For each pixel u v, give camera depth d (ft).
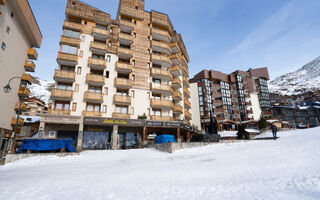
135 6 114.62
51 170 34.53
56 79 86.74
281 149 41.29
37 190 16.94
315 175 19.79
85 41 96.73
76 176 26.08
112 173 28.76
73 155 57.57
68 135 84.69
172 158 47.75
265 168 26.43
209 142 65.21
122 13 109.19
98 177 24.97
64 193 15.72
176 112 115.14
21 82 93.76
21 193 15.76
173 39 126.00
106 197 14.38
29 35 97.91
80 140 79.36
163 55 115.75
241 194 14.55
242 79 221.46
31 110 107.45
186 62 148.15
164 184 19.44
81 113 87.04
